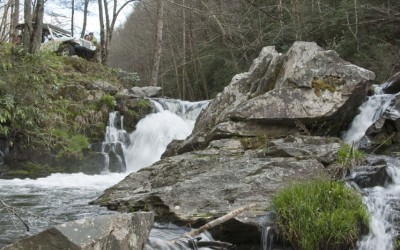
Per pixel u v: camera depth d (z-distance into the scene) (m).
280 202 5.00
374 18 17.31
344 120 8.41
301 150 6.75
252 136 7.93
